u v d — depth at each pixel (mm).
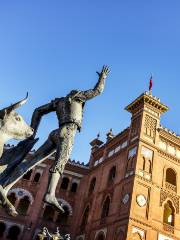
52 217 36531
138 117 32469
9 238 33781
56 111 4461
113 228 27375
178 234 27938
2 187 4020
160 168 30188
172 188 29953
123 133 34062
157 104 32656
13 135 4371
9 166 4254
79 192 38344
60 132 4105
